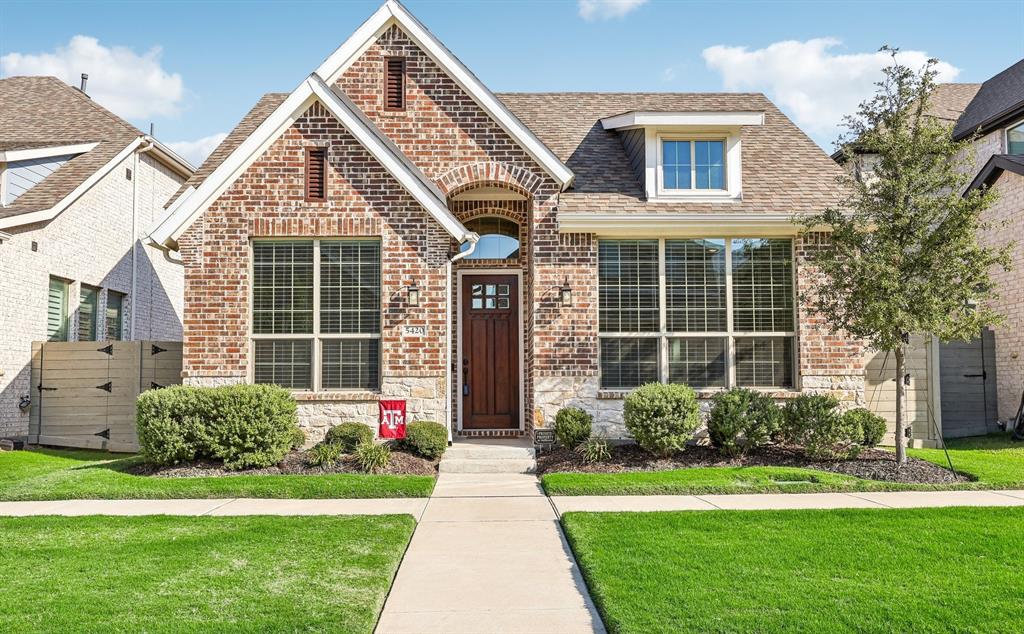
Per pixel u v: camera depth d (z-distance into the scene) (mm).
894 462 11102
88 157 17031
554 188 13023
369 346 12383
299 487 9688
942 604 5211
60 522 7820
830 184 13578
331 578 5883
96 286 16812
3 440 13695
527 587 5871
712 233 12875
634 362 12844
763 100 16281
